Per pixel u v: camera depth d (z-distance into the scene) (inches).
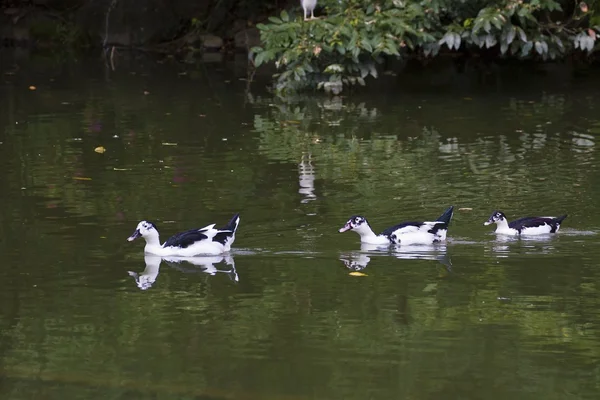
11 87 971.3
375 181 601.6
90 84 988.6
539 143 700.0
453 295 414.3
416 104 867.4
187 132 752.3
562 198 557.6
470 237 498.6
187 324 385.7
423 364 346.3
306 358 352.2
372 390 326.6
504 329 376.8
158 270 452.1
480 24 892.6
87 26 1266.0
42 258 464.1
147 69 1095.6
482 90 931.3
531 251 474.0
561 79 981.8
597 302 403.2
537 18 1018.1
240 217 529.3
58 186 589.6
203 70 1082.1
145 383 334.0
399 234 485.1
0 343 367.6
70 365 348.2
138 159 661.3
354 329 378.6
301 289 424.8
